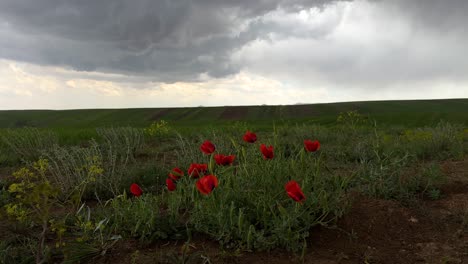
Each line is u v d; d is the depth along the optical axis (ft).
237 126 31.19
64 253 8.83
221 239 9.76
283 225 9.14
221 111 161.89
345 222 10.67
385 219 10.88
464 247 9.37
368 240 9.89
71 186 14.96
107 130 31.78
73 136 33.32
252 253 9.14
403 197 12.21
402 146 21.89
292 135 32.01
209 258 8.85
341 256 9.03
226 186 10.33
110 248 9.64
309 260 8.86
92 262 8.99
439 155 20.62
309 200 10.27
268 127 48.67
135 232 10.25
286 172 11.03
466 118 81.56
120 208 11.16
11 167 21.16
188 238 10.08
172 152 25.36
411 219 10.93
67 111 174.81
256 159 11.34
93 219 11.52
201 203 10.34
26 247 9.53
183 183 12.21
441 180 13.65
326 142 29.63
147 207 10.81
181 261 8.59
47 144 25.85
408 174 14.16
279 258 8.93
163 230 10.27
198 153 20.03
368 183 13.28
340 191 10.76
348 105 165.68
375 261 8.87
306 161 11.48
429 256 9.07
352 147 22.49
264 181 10.73
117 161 21.65
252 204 10.43
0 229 11.08
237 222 9.70
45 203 8.93
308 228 9.68
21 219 9.63
